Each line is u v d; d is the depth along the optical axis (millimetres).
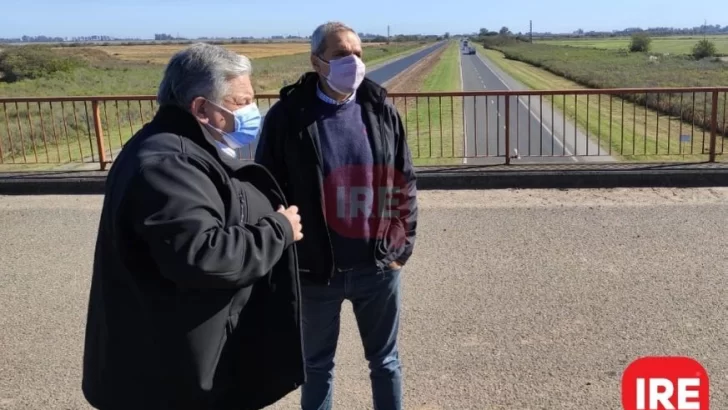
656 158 10172
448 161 10172
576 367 3963
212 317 2070
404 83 36062
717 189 8266
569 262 5793
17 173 9250
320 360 2961
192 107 2082
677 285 5184
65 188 8828
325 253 2729
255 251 2016
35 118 16750
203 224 1889
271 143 2729
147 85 36000
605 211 7410
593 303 4898
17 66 44344
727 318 4566
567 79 38969
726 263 5629
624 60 65875
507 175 8617
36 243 6723
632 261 5762
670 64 55938
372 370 3076
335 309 2896
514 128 15383
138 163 1910
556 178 8578
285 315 2289
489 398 3658
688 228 6660
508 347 4250
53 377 4020
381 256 2826
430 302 5023
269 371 2303
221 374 2154
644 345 4211
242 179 2219
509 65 59938
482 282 5398
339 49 2588
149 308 2000
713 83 30328
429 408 3578
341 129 2701
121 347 2062
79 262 6129
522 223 7051
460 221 7203
